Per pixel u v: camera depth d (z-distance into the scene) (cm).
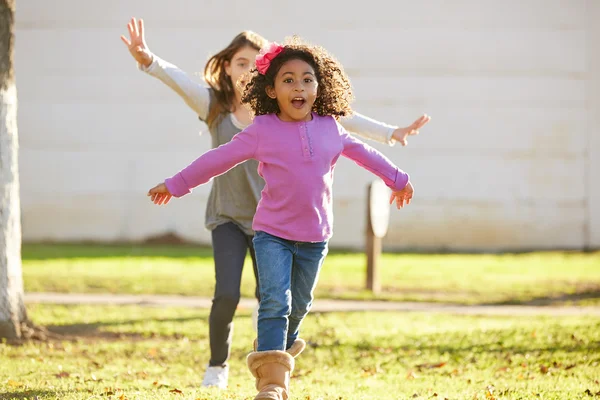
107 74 4866
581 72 4697
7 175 1917
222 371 1380
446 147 4738
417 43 4738
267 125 1054
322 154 1055
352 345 1917
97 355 1808
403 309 2581
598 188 4712
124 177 4856
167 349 1903
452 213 4741
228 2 4772
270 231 1052
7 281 1922
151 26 4809
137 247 4603
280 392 973
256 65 1073
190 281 3145
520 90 4716
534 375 1551
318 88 1077
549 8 4694
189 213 4831
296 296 1095
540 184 4728
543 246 4725
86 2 4856
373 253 3023
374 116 4759
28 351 1800
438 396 1324
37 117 4888
